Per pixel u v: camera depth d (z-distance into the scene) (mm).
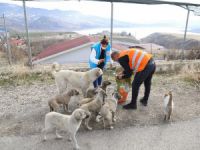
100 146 4840
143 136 5191
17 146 4797
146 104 6539
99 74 6227
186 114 6145
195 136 5215
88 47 18594
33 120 5719
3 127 5414
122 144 4910
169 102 5684
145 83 6344
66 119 4758
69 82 6426
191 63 9859
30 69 9062
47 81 8203
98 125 5586
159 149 4770
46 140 5000
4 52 12719
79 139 5055
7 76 8406
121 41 16625
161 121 5801
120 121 5754
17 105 6449
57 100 5816
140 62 5855
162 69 9523
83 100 5832
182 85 8078
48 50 20156
